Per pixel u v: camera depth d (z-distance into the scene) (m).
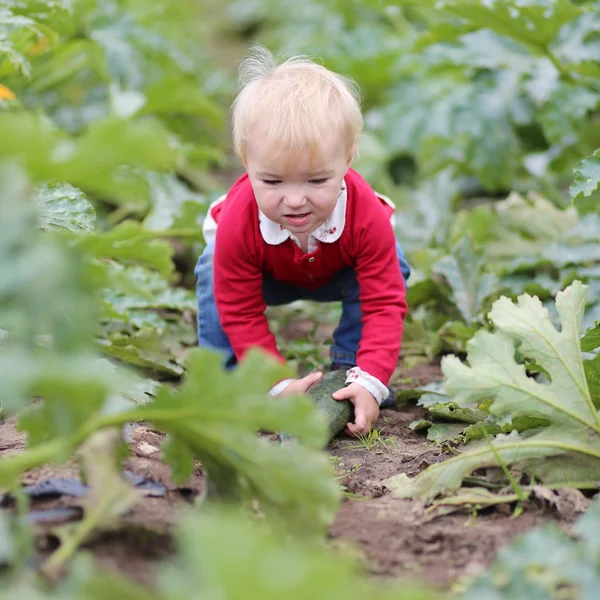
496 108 5.04
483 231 4.51
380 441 2.86
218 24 10.94
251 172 2.74
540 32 4.40
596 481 2.29
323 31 8.74
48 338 2.64
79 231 2.76
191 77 6.14
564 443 2.29
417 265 4.19
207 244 3.24
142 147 1.60
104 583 1.48
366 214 2.90
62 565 1.75
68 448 1.75
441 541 2.10
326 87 2.78
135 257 2.42
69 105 5.75
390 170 6.75
